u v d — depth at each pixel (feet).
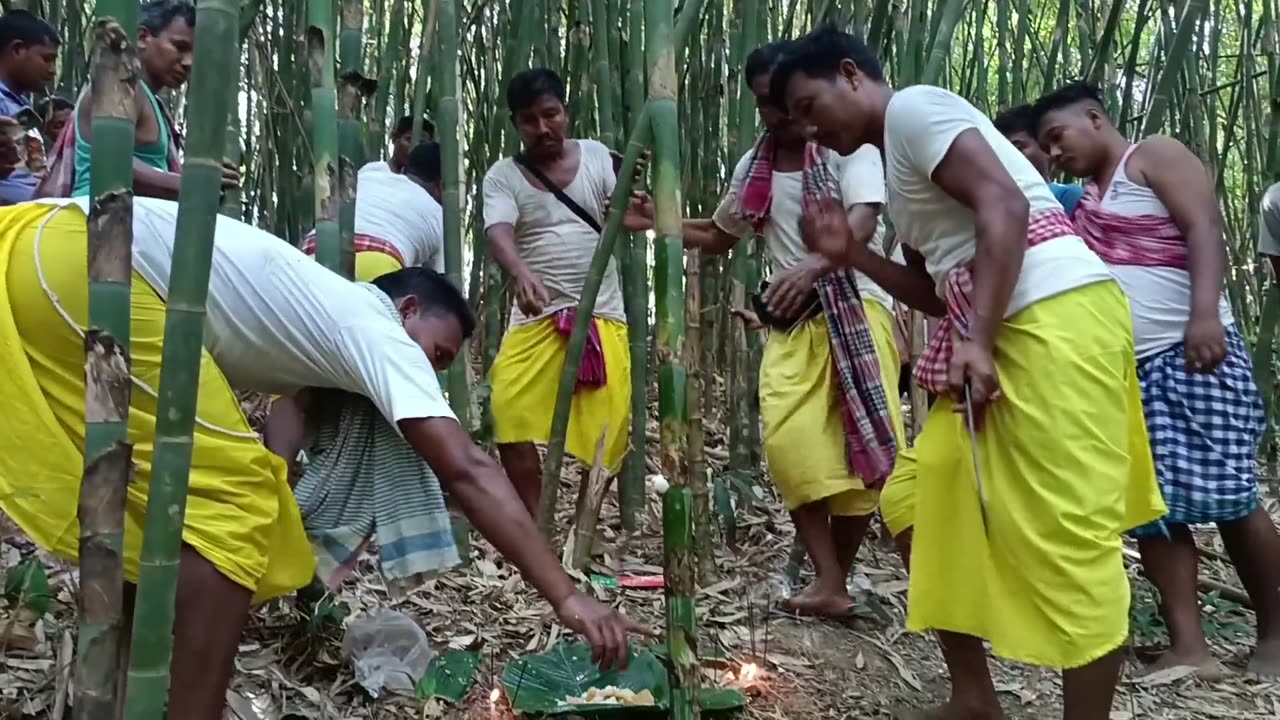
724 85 14.73
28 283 5.29
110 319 4.24
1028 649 6.29
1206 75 18.07
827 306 9.07
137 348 5.27
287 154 14.90
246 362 5.77
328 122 6.81
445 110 9.36
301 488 6.39
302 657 7.64
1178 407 8.55
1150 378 8.66
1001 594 6.42
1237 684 8.45
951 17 9.39
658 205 5.63
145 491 5.28
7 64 9.93
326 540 6.37
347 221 7.16
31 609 7.08
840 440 9.14
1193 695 8.20
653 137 5.63
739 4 11.03
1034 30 19.85
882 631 9.31
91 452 4.29
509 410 10.66
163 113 8.87
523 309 10.28
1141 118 15.47
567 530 11.67
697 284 9.46
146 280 5.35
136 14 4.21
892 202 6.74
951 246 6.50
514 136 15.49
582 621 5.27
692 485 8.41
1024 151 9.87
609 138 11.49
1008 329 6.23
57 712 6.29
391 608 8.77
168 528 4.36
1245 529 8.72
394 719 7.12
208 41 4.14
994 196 5.97
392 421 5.40
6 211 5.57
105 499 4.33
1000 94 14.38
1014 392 6.19
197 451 5.26
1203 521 8.53
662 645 8.39
